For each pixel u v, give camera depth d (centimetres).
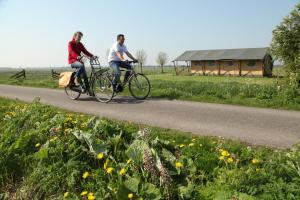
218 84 1449
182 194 343
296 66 1140
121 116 762
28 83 1989
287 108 844
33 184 405
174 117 743
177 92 1134
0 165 445
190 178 378
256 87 1142
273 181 339
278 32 1388
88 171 416
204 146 477
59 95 1255
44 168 418
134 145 420
